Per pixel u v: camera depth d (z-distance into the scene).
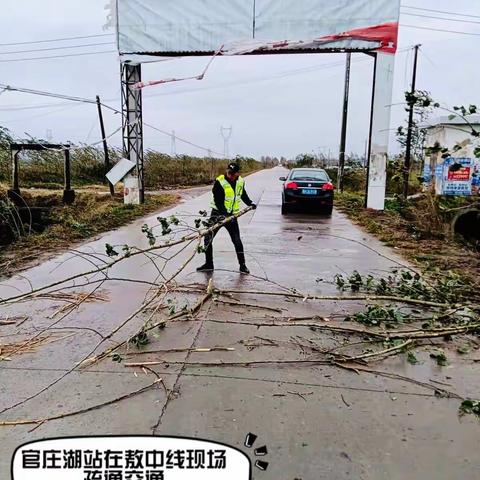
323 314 4.96
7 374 3.57
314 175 14.93
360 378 3.54
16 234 9.59
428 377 3.58
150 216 12.90
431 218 10.23
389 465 2.55
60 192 17.81
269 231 10.74
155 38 13.56
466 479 2.46
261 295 5.63
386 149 13.92
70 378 3.50
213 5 13.20
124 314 4.93
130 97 14.48
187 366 3.71
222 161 41.28
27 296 4.95
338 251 8.52
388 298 5.09
